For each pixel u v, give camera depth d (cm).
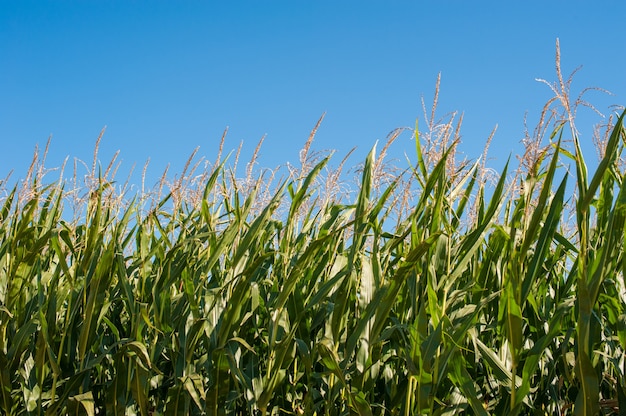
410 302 575
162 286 604
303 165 633
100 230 650
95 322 602
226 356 571
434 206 558
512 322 523
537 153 555
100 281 598
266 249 646
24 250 627
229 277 604
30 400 607
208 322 589
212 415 575
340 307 564
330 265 629
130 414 606
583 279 510
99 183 646
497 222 605
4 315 616
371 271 570
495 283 590
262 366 610
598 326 540
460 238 593
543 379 593
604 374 565
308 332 591
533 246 597
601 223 543
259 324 623
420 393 534
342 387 569
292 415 596
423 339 544
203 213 624
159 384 618
